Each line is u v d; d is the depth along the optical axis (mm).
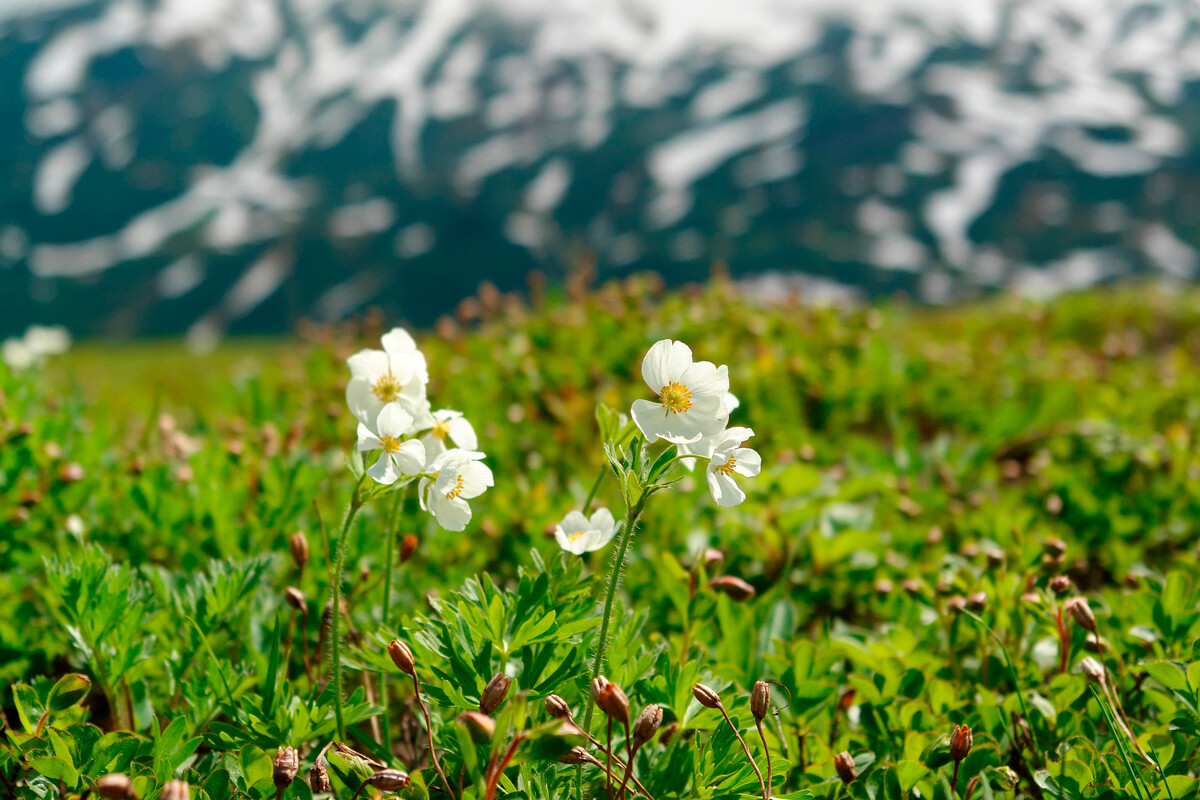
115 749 1503
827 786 1676
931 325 8227
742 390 4266
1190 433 4211
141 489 2625
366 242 140875
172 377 8086
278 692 1692
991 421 4301
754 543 2898
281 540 2525
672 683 1627
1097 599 2309
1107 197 128250
